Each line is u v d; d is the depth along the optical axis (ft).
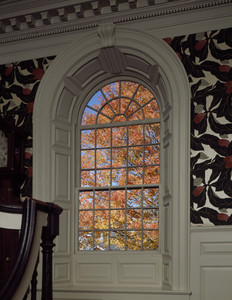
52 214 7.19
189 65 16.39
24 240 5.96
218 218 15.06
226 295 14.47
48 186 17.28
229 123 15.55
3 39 19.15
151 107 18.65
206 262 14.84
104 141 19.11
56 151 17.85
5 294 5.48
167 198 16.39
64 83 18.08
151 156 18.25
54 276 16.90
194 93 16.16
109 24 17.33
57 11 17.75
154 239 17.52
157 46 16.79
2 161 16.78
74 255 18.11
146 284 16.92
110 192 18.45
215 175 15.35
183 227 15.19
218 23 16.26
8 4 17.88
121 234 18.02
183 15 16.67
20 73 18.88
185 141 15.74
